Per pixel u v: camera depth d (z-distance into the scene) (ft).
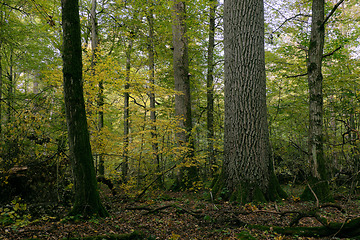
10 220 13.12
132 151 23.93
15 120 19.38
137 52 43.50
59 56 37.70
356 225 12.21
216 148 34.88
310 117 22.75
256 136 21.11
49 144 20.59
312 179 21.76
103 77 23.03
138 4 32.35
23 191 17.15
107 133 23.86
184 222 15.49
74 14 14.52
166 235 13.30
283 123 37.27
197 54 41.78
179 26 34.12
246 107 21.33
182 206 19.01
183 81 34.22
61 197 17.88
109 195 26.37
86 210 14.67
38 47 35.94
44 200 17.38
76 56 14.67
